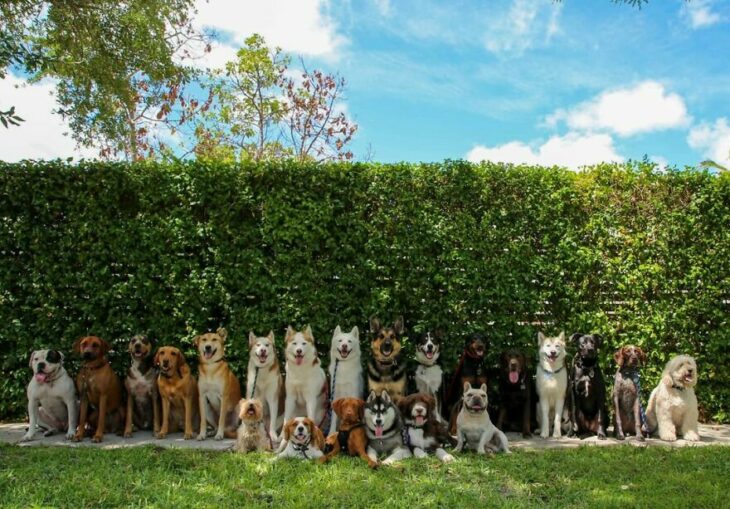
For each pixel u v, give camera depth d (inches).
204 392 267.1
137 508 167.6
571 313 310.3
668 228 310.5
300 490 182.2
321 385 268.8
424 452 227.6
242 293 305.6
